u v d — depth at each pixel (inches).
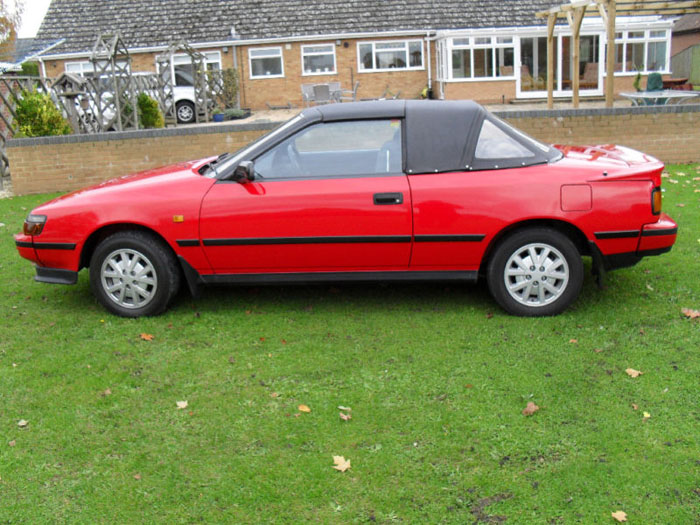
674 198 339.0
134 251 204.5
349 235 194.5
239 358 180.1
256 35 1016.9
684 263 242.5
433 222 191.9
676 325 189.3
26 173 433.1
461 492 123.3
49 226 206.5
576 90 616.1
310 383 165.0
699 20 1360.7
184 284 234.5
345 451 136.7
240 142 436.8
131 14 1067.3
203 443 141.3
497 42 898.1
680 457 130.6
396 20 1010.1
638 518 115.1
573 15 612.7
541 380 161.8
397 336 189.9
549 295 197.6
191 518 118.8
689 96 613.0
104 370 175.6
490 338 185.8
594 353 174.6
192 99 909.8
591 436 138.3
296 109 1016.2
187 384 166.7
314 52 1016.9
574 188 188.9
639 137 422.6
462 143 195.6
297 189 195.6
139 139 433.7
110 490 127.0
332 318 205.2
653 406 148.7
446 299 217.0
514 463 131.0
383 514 118.3
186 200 199.3
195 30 1035.9
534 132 422.6
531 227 194.5
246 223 196.9
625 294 215.0
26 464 135.6
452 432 141.7
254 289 234.4
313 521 117.2
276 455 136.1
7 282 252.2
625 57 909.8
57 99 554.6
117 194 205.5
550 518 116.0
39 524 118.3
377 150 199.0
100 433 146.3
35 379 171.3
